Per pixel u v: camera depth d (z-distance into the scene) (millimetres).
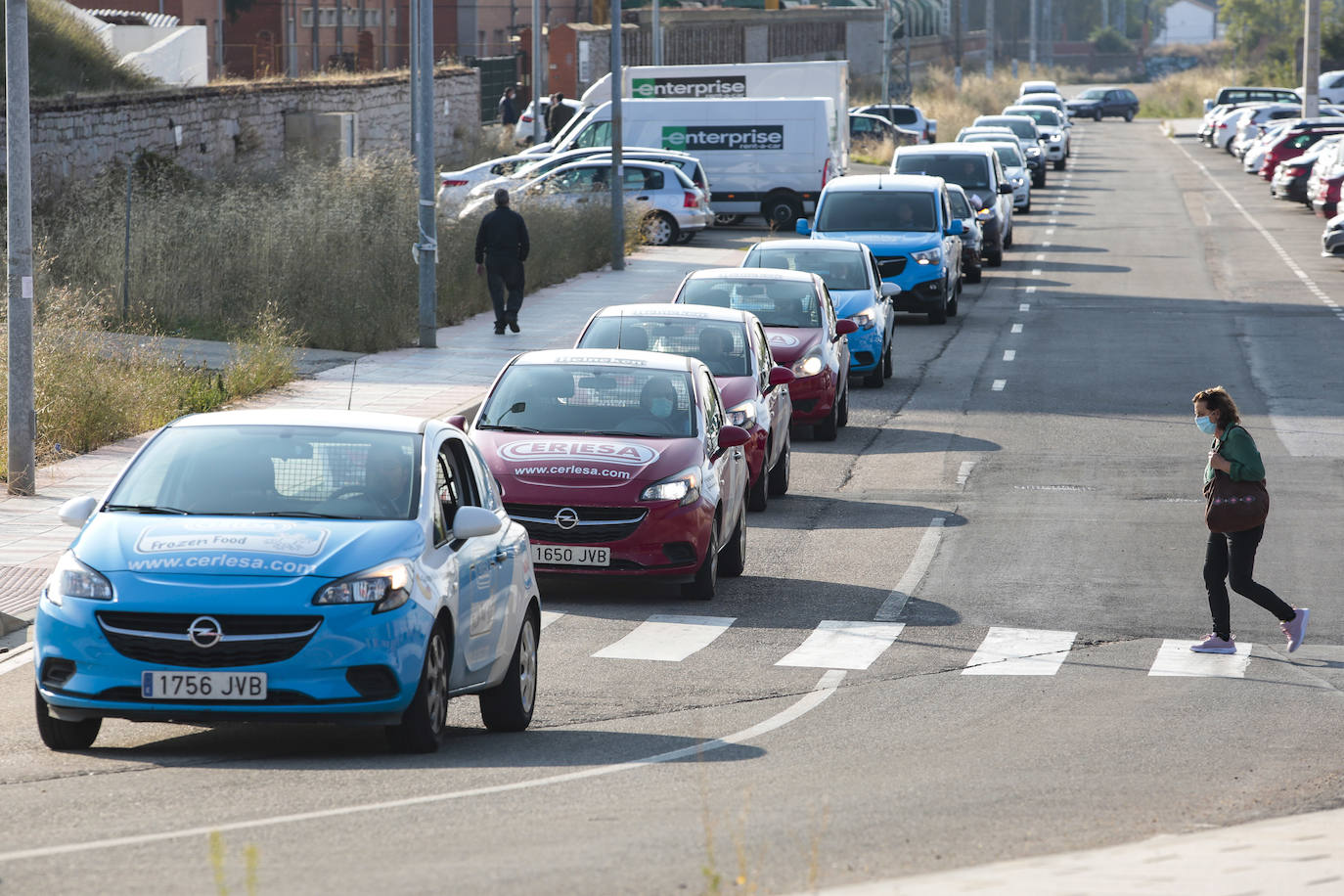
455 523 27969
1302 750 28859
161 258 82688
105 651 25453
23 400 50125
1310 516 51875
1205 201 173250
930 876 19734
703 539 41625
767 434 52969
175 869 20031
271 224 86375
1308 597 42688
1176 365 83188
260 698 25344
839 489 57281
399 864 20375
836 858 20922
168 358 70688
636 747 28641
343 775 25938
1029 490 56469
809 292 66688
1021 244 140000
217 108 125500
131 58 130875
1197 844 21719
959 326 98000
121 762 26922
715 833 22203
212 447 29047
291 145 140625
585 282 109812
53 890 19016
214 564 25891
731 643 38031
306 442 29125
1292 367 82125
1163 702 32844
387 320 82312
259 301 81062
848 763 27453
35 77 108625
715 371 53312
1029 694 33562
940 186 101000
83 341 62938
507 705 29969
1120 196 179375
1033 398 74812
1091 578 44719
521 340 84438
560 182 130875
